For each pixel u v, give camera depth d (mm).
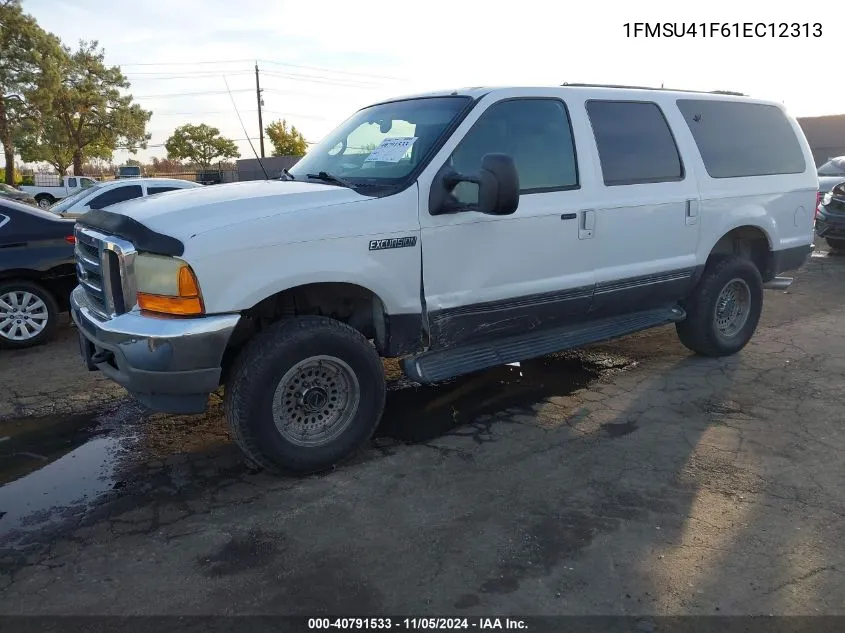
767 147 5898
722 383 5195
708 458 3926
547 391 5109
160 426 4590
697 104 5473
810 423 4406
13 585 2859
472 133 4148
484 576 2857
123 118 50594
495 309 4312
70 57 47812
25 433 4504
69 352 6352
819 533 3143
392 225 3803
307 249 3547
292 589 2799
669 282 5215
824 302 8062
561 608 2650
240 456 4098
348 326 3832
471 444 4199
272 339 3570
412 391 5164
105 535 3244
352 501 3514
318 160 4730
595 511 3363
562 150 4562
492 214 3715
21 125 43812
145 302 3414
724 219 5449
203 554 3062
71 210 11680
